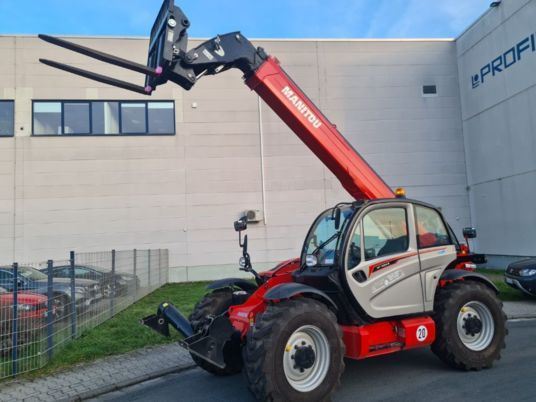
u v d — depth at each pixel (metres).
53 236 17.00
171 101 18.03
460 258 6.20
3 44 17.28
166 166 17.78
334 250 5.22
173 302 11.91
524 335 7.44
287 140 18.31
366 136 18.83
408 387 5.13
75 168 17.31
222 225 17.84
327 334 4.60
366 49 19.08
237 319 5.14
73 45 4.90
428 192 18.97
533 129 15.42
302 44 18.75
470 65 18.70
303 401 4.37
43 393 5.38
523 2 15.66
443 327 5.53
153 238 17.52
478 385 5.11
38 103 17.34
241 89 18.30
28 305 6.34
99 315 9.09
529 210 15.72
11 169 17.00
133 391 5.58
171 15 5.39
